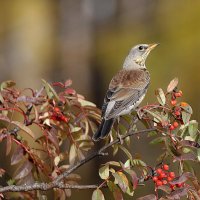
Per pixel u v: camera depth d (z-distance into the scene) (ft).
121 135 27.61
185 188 24.54
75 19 85.40
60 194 27.86
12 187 26.48
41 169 27.25
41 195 28.68
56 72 79.46
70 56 80.59
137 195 55.01
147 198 24.70
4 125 27.32
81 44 81.76
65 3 84.74
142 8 77.92
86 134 28.68
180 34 68.44
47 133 27.48
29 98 27.48
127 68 40.16
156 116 26.37
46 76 78.89
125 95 35.32
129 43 73.56
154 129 26.37
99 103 76.18
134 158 25.90
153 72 65.26
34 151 27.48
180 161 25.29
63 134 28.27
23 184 27.07
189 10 70.33
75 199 61.52
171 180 25.13
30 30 79.46
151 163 62.13
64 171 27.89
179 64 65.87
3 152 55.11
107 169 24.70
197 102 64.18
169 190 24.95
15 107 27.25
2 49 78.79
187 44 67.21
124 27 78.38
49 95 27.68
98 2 84.99
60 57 80.64
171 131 26.07
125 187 24.26
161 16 73.05
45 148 27.53
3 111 27.53
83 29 84.28
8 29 78.79
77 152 28.12
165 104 27.50
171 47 67.46
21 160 27.32
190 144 25.46
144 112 27.76
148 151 62.80
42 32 80.18
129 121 29.35
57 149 27.53
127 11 80.12
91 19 84.99
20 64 79.05
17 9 78.84
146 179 25.59
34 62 79.15
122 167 25.00
